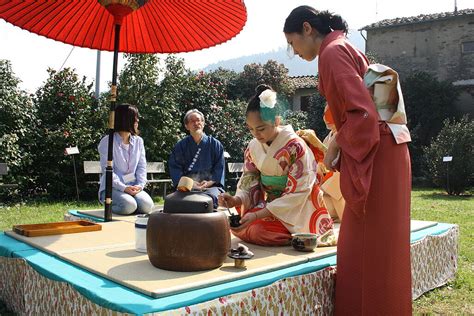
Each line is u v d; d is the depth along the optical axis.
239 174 11.45
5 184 7.99
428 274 3.12
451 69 17.72
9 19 3.38
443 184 12.03
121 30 3.95
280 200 2.59
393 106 2.10
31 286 2.25
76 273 2.00
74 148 8.66
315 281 2.14
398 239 2.04
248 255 2.04
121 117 4.23
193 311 1.59
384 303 2.03
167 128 10.09
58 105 9.50
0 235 2.92
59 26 3.69
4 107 8.62
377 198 2.03
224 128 11.52
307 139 2.89
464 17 17.44
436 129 15.99
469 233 5.71
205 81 11.52
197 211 1.98
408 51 18.47
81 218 3.92
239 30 3.60
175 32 3.90
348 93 1.97
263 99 2.53
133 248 2.45
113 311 1.58
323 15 2.29
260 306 1.84
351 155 1.97
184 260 1.92
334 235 2.68
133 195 4.12
